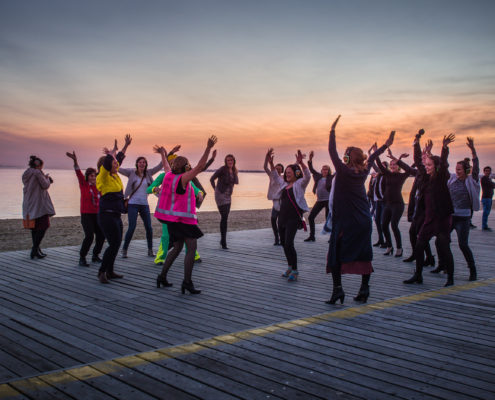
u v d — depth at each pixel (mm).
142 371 3029
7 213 20062
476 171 6262
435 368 3109
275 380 2902
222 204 8594
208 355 3320
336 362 3205
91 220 6855
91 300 4957
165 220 5199
